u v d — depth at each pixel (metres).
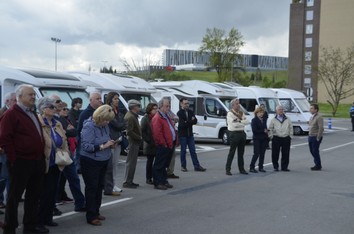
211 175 11.68
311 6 88.06
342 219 7.34
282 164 12.70
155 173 9.62
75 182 7.53
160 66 58.41
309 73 88.00
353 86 70.12
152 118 9.95
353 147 19.73
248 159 15.15
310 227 6.83
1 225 6.61
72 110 9.88
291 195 9.23
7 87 11.27
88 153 6.71
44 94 11.75
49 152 6.28
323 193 9.47
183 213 7.59
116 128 8.59
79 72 16.08
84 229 6.57
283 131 12.54
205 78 73.25
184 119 12.18
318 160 12.84
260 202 8.52
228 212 7.69
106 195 8.86
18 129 5.93
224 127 19.78
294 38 89.75
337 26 79.94
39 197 6.34
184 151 12.28
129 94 16.05
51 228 6.61
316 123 12.79
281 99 26.52
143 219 7.17
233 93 21.17
